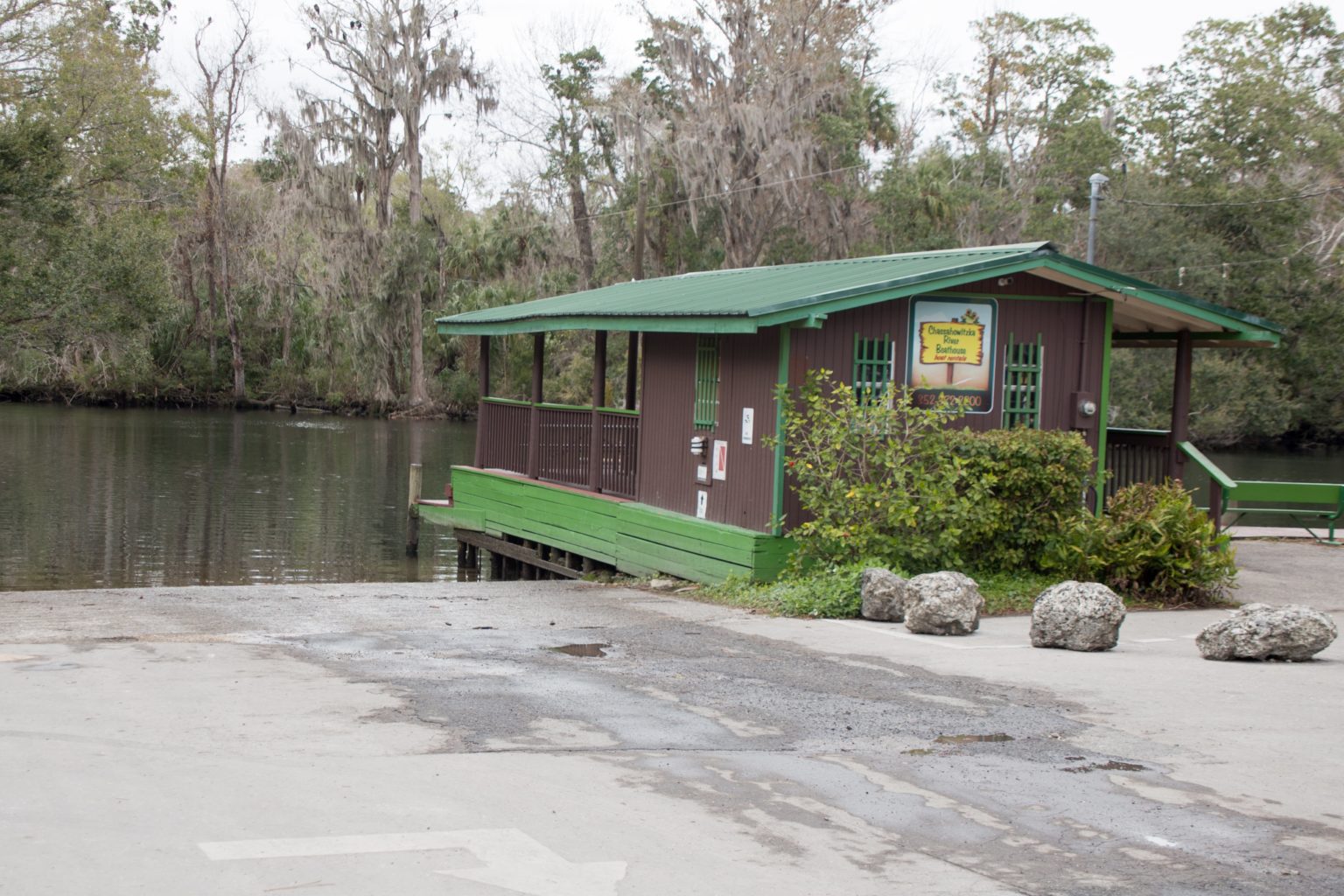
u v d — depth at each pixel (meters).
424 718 6.99
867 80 54.16
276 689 7.77
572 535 17.31
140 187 38.94
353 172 57.88
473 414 61.88
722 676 8.52
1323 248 48.69
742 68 48.44
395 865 4.58
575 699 7.62
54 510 27.75
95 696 7.41
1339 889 4.66
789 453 12.98
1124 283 13.65
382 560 22.59
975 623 10.67
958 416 12.98
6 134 28.39
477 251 58.44
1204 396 48.59
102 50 35.09
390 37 58.00
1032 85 60.22
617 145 52.31
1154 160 54.72
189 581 19.72
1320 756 6.50
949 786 5.90
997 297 13.58
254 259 68.81
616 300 17.39
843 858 4.88
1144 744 6.74
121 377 62.91
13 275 30.44
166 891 4.24
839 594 11.61
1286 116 51.44
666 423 15.52
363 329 59.28
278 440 47.97
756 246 46.69
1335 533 19.42
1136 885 4.66
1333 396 52.31
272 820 5.04
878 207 48.88
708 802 5.55
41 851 4.57
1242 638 9.33
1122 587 12.66
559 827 5.10
